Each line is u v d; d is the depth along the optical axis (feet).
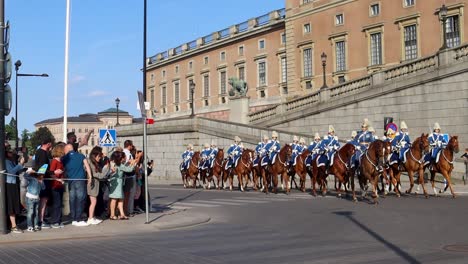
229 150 102.47
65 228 47.03
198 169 110.32
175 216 56.18
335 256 32.07
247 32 223.10
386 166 74.18
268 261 30.96
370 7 160.86
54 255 34.58
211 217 56.54
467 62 108.88
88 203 54.70
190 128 148.56
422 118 116.57
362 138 72.79
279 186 107.45
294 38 188.55
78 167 48.60
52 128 462.19
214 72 249.34
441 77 112.98
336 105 133.28
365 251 33.58
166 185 127.44
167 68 296.71
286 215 55.88
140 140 176.76
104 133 82.17
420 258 30.99
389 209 58.49
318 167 79.61
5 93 44.45
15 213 44.29
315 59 179.32
